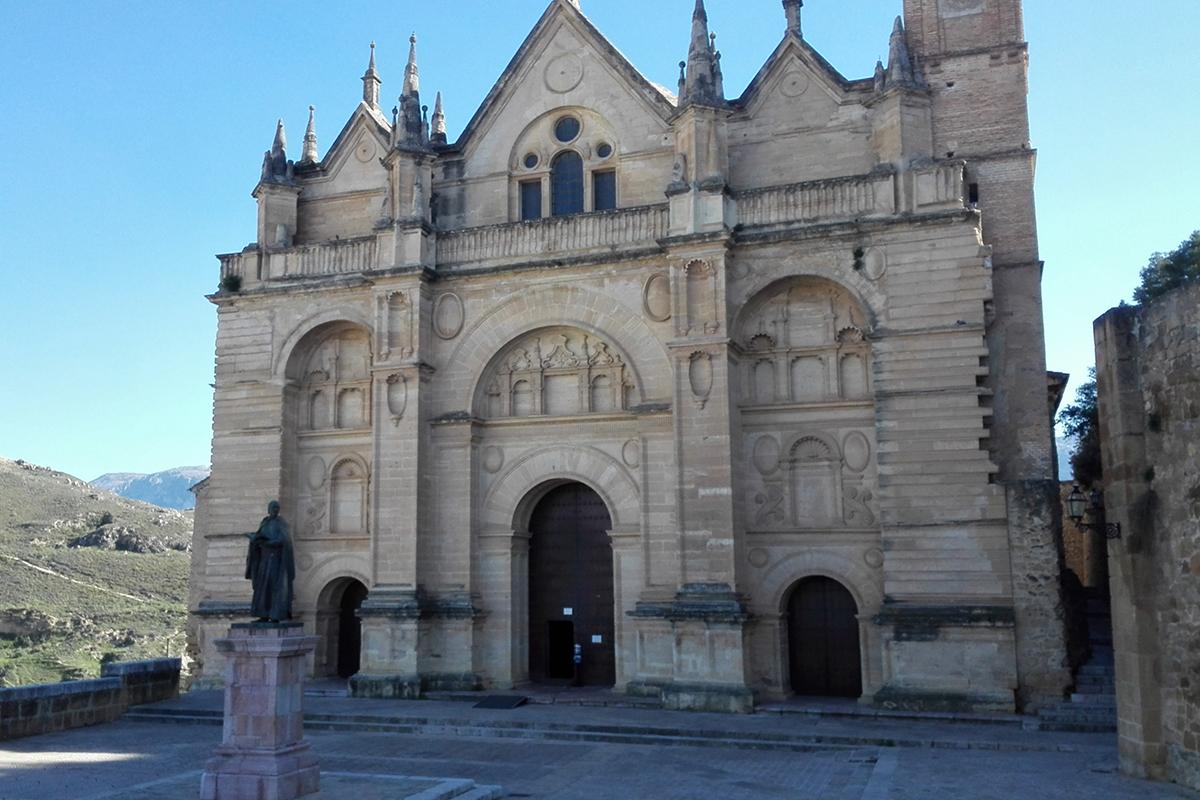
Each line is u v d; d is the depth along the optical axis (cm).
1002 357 3378
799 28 3719
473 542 3672
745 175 3684
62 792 2120
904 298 3262
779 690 3291
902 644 3083
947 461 3144
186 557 13012
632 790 2180
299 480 3966
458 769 2425
